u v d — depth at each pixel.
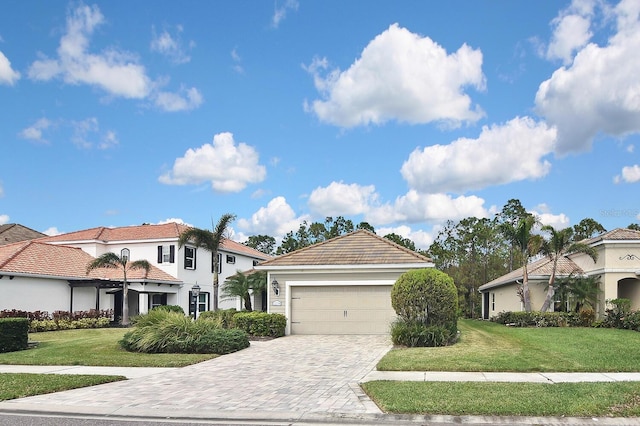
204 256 36.75
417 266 19.98
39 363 13.95
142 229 36.44
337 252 21.59
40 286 26.38
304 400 9.33
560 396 9.01
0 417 8.45
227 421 8.19
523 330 21.28
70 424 7.99
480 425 7.77
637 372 11.65
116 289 30.75
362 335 20.11
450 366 12.20
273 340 18.94
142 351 15.95
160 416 8.46
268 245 71.00
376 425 7.90
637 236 24.25
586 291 24.58
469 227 51.97
